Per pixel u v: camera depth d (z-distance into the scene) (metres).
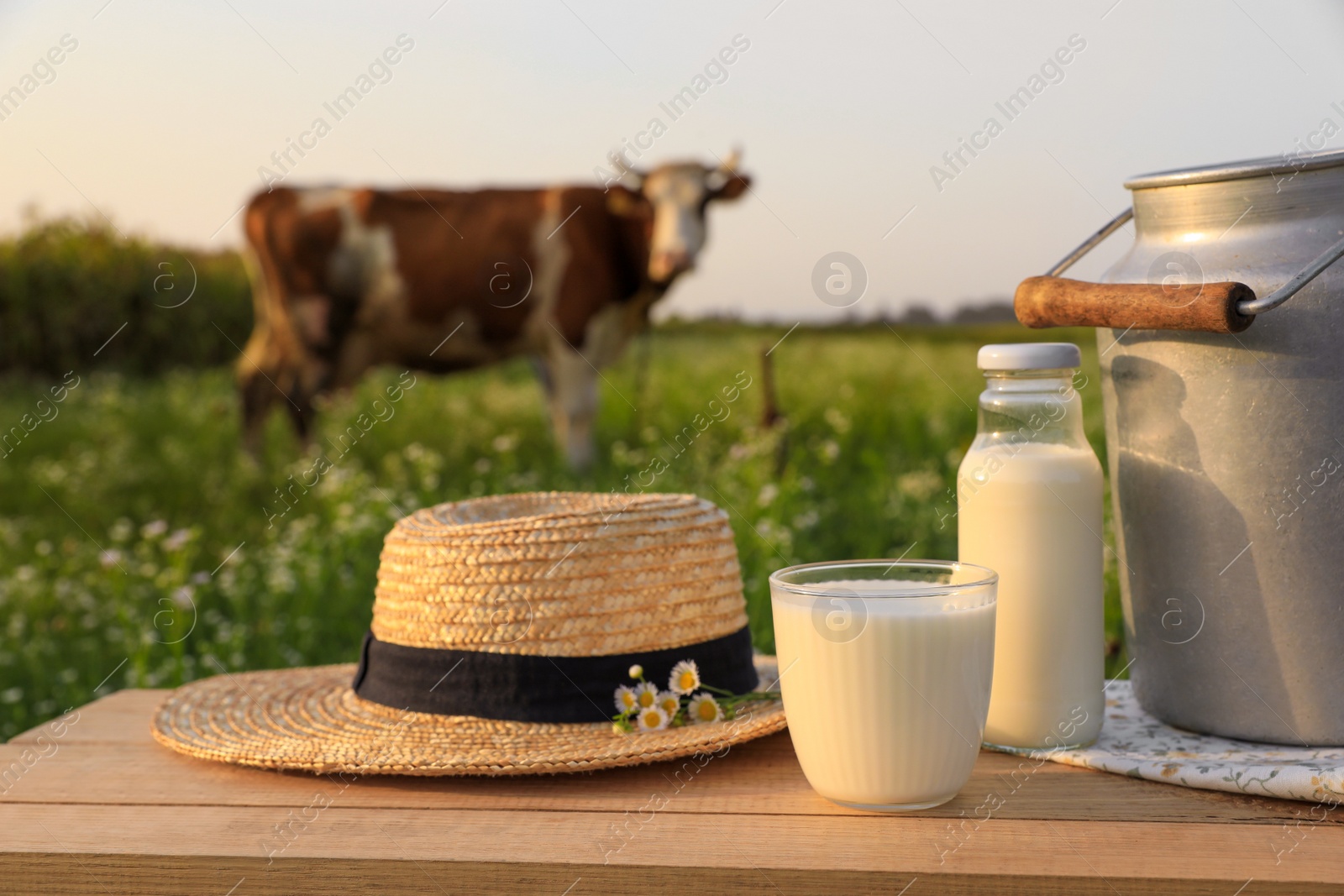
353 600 3.00
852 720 0.99
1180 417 1.12
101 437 5.81
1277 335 1.06
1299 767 1.00
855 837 0.96
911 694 0.98
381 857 0.93
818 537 3.32
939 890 0.89
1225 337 1.08
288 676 1.46
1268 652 1.11
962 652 0.99
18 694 2.65
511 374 7.72
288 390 5.25
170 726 1.24
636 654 1.17
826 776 1.02
